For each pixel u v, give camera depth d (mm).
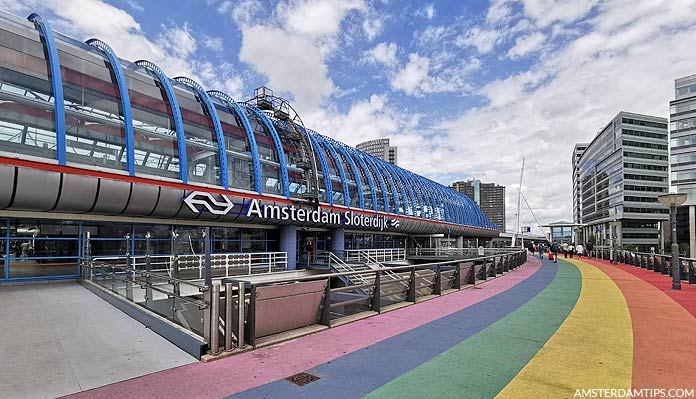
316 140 29984
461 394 4367
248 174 22453
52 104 14914
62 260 16391
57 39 16359
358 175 33094
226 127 22219
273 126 26094
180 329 6496
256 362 5488
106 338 6809
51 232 16219
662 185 114500
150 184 17219
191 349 5824
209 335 5730
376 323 8000
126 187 16438
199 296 7637
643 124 115750
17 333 7172
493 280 16891
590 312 9227
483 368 5238
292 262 26000
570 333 7148
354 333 7148
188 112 20297
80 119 15625
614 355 5789
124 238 18344
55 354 5883
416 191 45781
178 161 18719
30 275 15508
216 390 4504
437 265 12086
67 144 15156
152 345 6359
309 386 4617
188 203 18578
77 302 10750
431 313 9078
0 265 14836
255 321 6250
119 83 17016
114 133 16609
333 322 7836
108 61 17750
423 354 5859
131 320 8320
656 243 113188
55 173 14500
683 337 6852
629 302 10773
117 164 16516
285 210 24078
